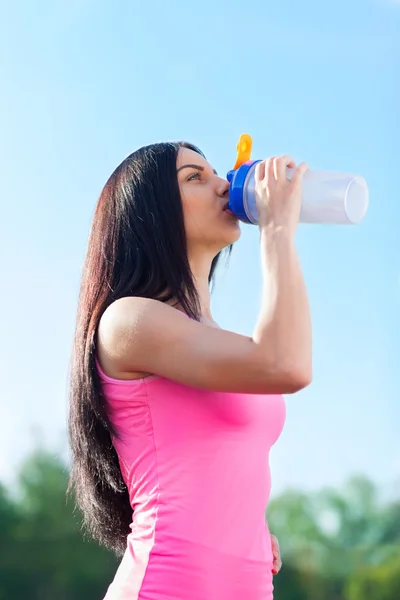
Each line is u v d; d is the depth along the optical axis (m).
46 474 25.20
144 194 2.59
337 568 32.19
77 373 2.57
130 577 2.36
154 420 2.41
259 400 2.45
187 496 2.35
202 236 2.63
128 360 2.42
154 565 2.33
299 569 31.83
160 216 2.57
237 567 2.35
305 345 2.29
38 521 24.92
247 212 2.57
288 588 31.47
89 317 2.58
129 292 2.54
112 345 2.44
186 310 2.53
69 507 24.92
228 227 2.64
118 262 2.59
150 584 2.32
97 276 2.60
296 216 2.45
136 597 2.32
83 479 2.62
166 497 2.37
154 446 2.41
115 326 2.43
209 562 2.32
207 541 2.32
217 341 2.31
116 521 2.63
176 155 2.64
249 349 2.27
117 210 2.62
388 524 33.28
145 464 2.42
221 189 2.65
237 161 2.77
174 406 2.40
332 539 32.94
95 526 2.68
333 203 2.65
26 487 25.09
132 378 2.45
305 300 2.34
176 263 2.55
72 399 2.60
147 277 2.55
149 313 2.39
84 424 2.56
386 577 30.73
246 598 2.35
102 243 2.62
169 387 2.41
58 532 24.83
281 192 2.47
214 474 2.37
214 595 2.31
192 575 2.30
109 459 2.56
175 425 2.39
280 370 2.26
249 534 2.39
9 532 24.77
